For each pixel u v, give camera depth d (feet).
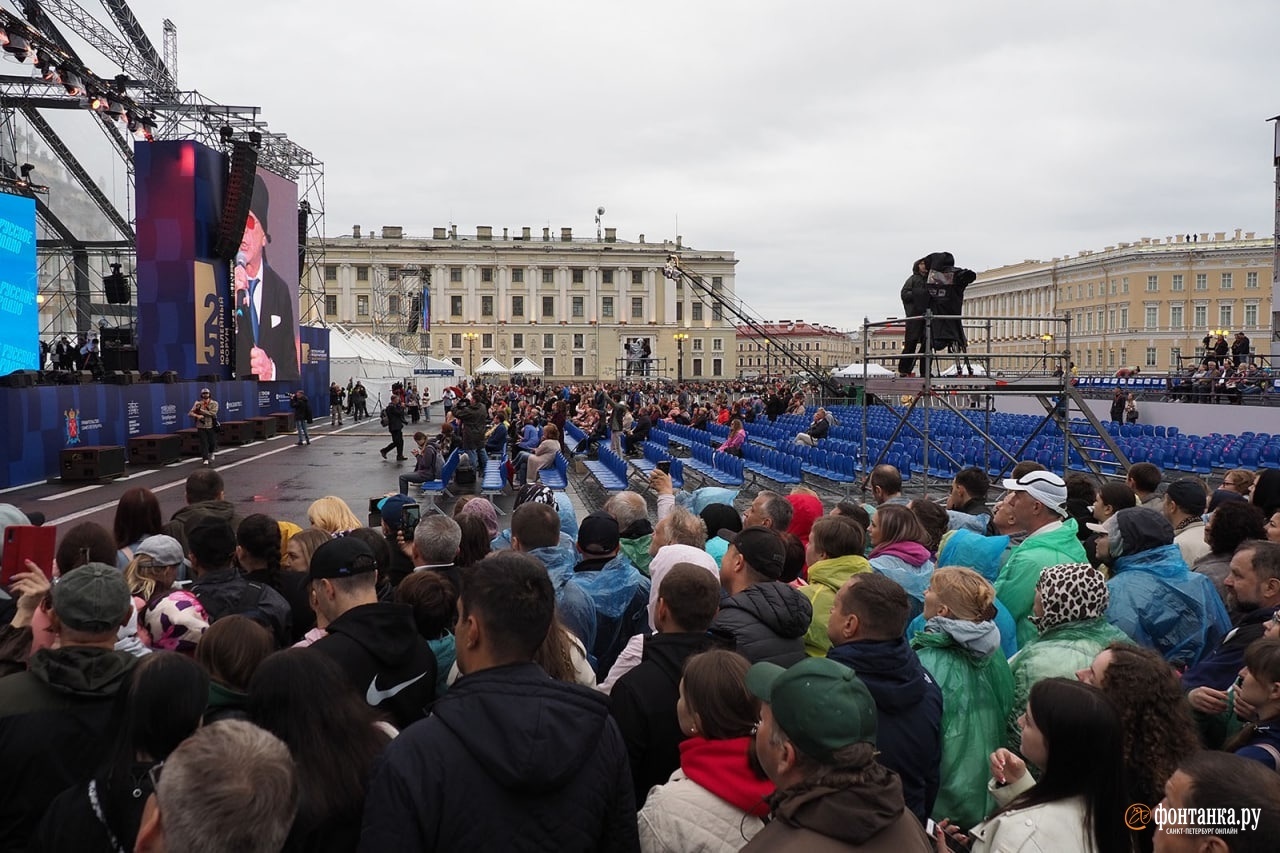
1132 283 282.56
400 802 6.98
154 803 6.53
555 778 7.12
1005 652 13.84
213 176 88.84
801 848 6.47
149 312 85.15
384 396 151.74
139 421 73.41
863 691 6.93
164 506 50.88
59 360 93.45
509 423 78.48
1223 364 96.68
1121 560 14.53
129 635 11.75
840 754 6.66
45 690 9.00
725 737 8.52
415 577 12.70
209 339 89.10
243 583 14.16
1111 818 7.80
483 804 7.02
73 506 50.75
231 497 55.77
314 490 59.00
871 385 47.98
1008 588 14.75
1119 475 53.98
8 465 57.00
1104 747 7.82
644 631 16.87
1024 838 7.76
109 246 112.98
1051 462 55.52
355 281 358.23
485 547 17.39
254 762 5.90
